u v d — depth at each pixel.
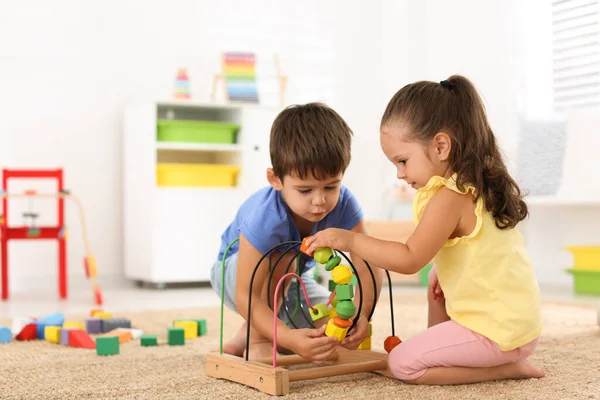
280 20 3.81
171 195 3.18
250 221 1.26
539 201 2.98
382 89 4.01
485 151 1.17
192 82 3.62
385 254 1.12
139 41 3.52
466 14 3.52
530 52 3.26
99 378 1.25
